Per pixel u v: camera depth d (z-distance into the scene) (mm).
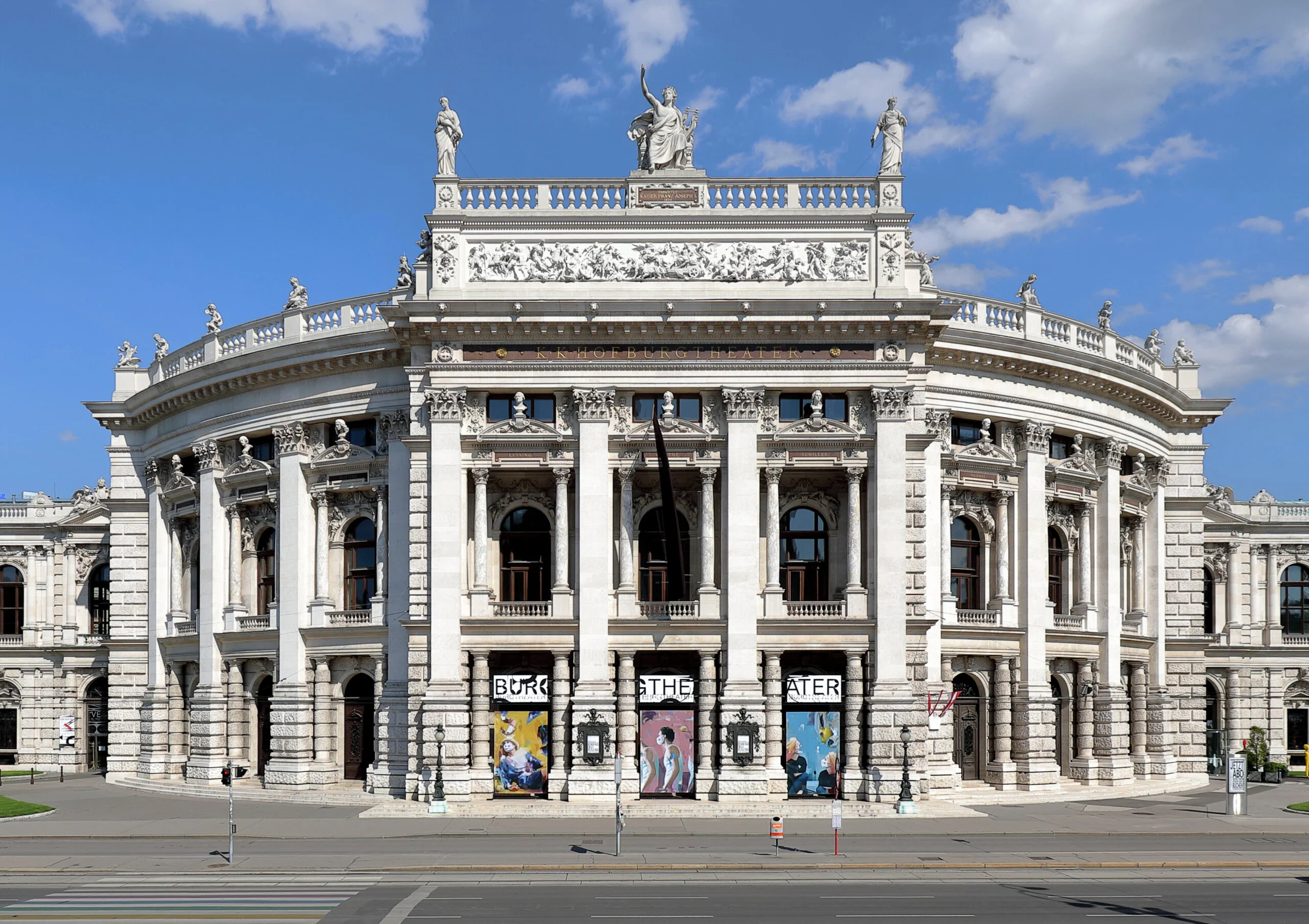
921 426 56656
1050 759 60781
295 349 61812
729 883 34656
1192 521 73500
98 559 90062
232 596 64938
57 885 34562
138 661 72562
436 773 51188
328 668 60938
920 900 31703
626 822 48656
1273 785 72000
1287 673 86562
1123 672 69000
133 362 75688
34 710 89750
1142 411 70438
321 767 60125
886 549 54625
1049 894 32781
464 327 55562
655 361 55656
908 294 56125
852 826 47562
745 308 54969
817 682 55156
